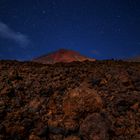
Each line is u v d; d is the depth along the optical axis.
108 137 4.89
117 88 7.45
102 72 8.97
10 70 8.80
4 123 5.38
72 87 7.35
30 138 5.02
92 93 5.85
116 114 5.88
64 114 5.80
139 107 6.29
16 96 6.71
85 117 5.57
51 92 7.04
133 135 5.22
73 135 5.10
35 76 8.29
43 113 5.94
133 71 9.12
